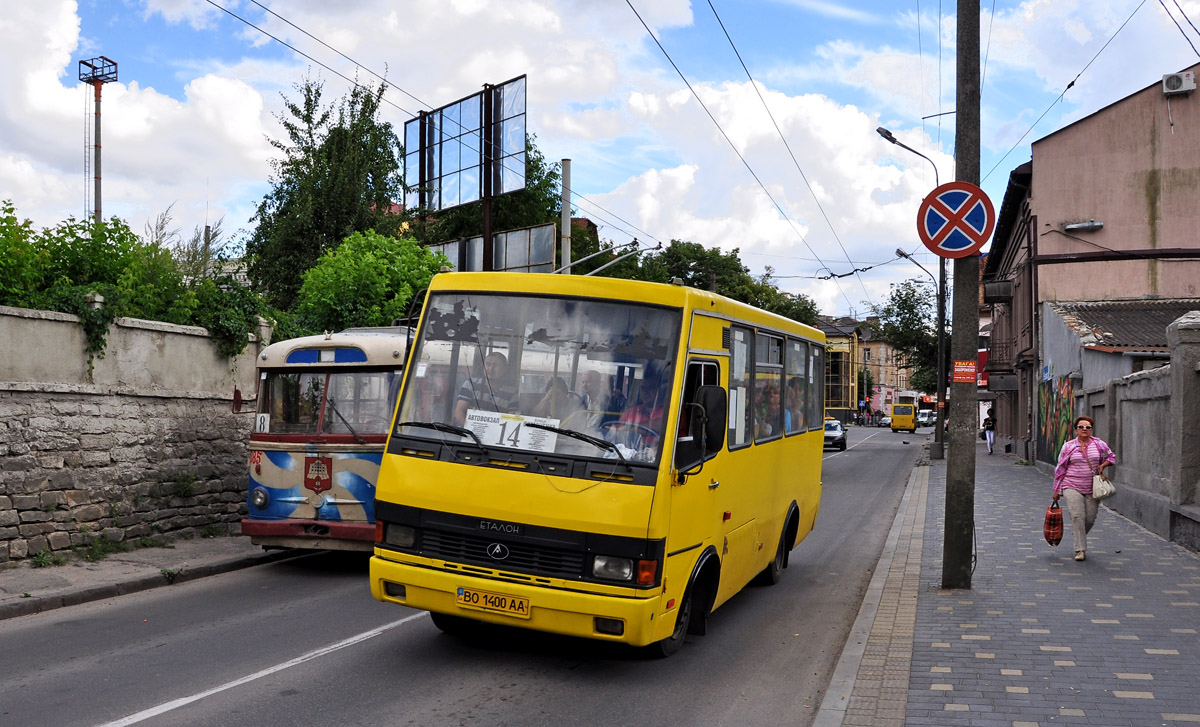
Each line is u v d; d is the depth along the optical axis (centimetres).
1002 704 599
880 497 2269
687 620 713
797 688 680
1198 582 996
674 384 651
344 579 1066
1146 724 561
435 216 3097
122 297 1198
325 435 1095
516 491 635
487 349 682
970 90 984
